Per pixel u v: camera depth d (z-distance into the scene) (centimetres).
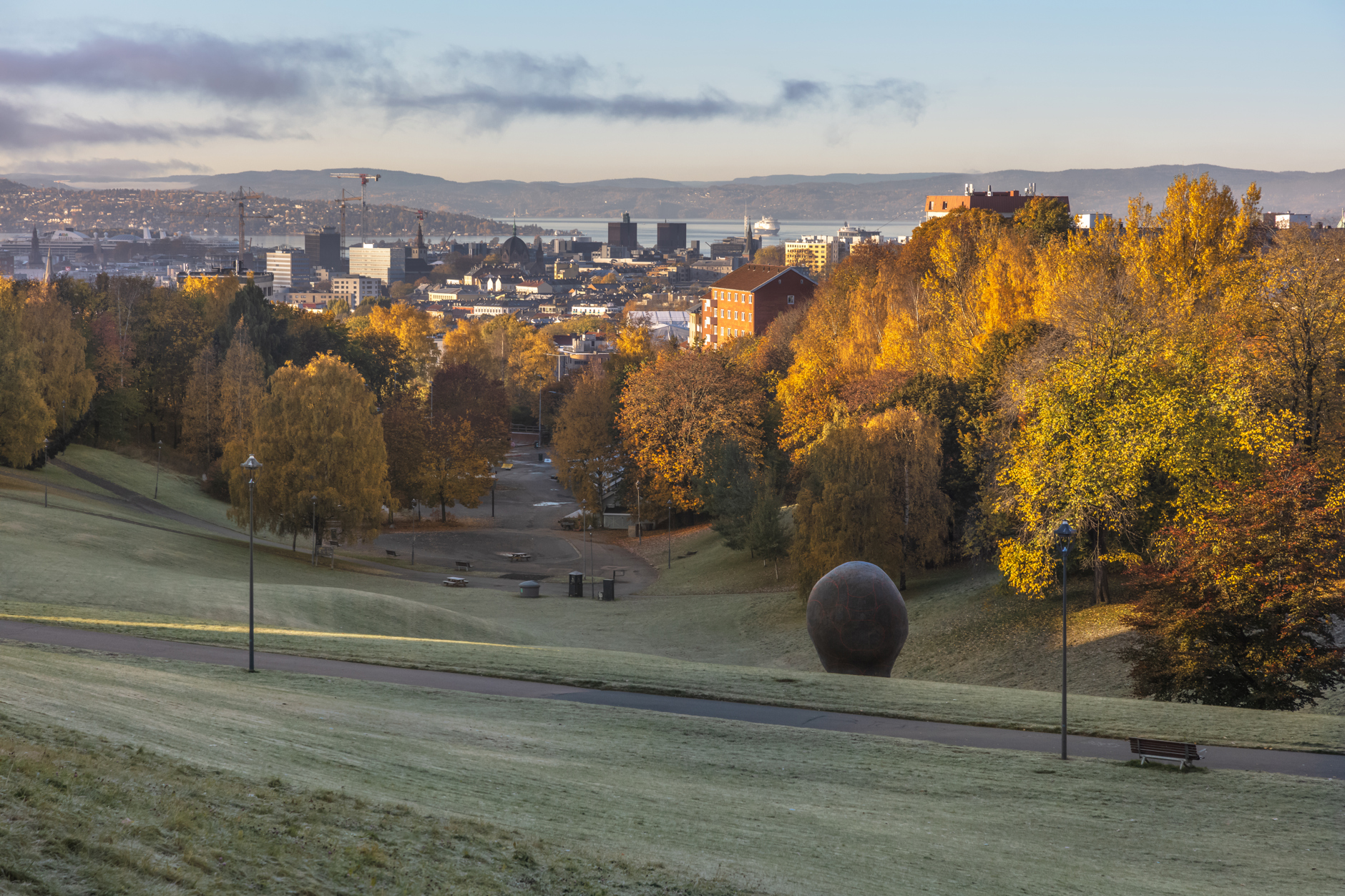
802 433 9769
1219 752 3133
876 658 4366
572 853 1767
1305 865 2239
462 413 13425
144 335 13912
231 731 2331
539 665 4094
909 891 1839
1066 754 3072
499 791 2205
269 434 7900
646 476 10888
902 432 6775
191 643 4041
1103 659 4931
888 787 2755
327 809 1741
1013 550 5366
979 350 7856
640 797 2362
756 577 8162
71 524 6975
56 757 1644
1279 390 5628
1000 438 6481
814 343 11050
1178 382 5322
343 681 3581
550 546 10325
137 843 1359
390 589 7550
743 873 1806
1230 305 6581
